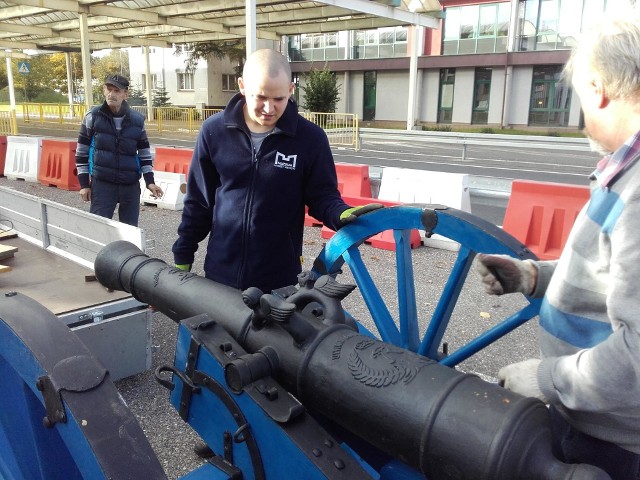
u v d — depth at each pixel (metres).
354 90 33.09
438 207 2.22
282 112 2.26
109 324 2.87
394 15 17.25
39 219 4.10
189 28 20.12
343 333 1.51
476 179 6.71
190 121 24.31
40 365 1.38
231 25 20.50
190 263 2.71
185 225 2.66
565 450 1.35
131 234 3.11
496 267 1.56
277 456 1.45
